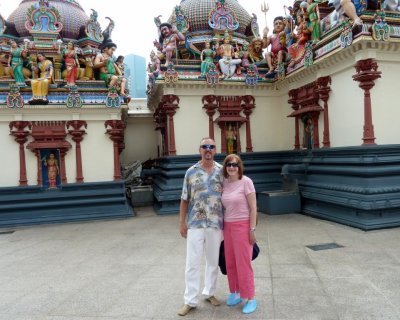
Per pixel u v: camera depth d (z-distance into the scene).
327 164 10.11
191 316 4.11
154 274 5.75
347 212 8.95
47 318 4.21
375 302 4.25
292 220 9.79
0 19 14.31
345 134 9.63
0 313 4.42
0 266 6.67
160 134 16.62
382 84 8.84
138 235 8.99
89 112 12.08
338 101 9.90
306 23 11.02
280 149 13.60
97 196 12.02
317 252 6.54
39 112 11.70
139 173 16.97
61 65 13.76
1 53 12.59
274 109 13.59
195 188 4.36
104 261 6.71
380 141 8.81
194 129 12.75
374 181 8.50
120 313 4.27
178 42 13.96
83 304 4.60
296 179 11.20
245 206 4.25
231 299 4.38
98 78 13.45
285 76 12.27
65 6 15.36
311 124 11.40
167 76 12.09
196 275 4.26
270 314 4.07
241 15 16.45
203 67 12.51
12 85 11.32
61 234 9.67
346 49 8.91
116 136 12.33
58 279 5.73
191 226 4.32
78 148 12.02
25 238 9.35
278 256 6.40
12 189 11.45
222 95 12.99
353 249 6.62
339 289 4.71
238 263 4.21
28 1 15.47
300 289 4.78
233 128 13.17
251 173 13.10
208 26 15.60
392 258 5.97
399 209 8.51
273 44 13.30
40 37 13.59
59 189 11.95
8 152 11.62
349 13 8.66
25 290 5.26
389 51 8.78
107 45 13.05
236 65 13.06
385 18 8.58
